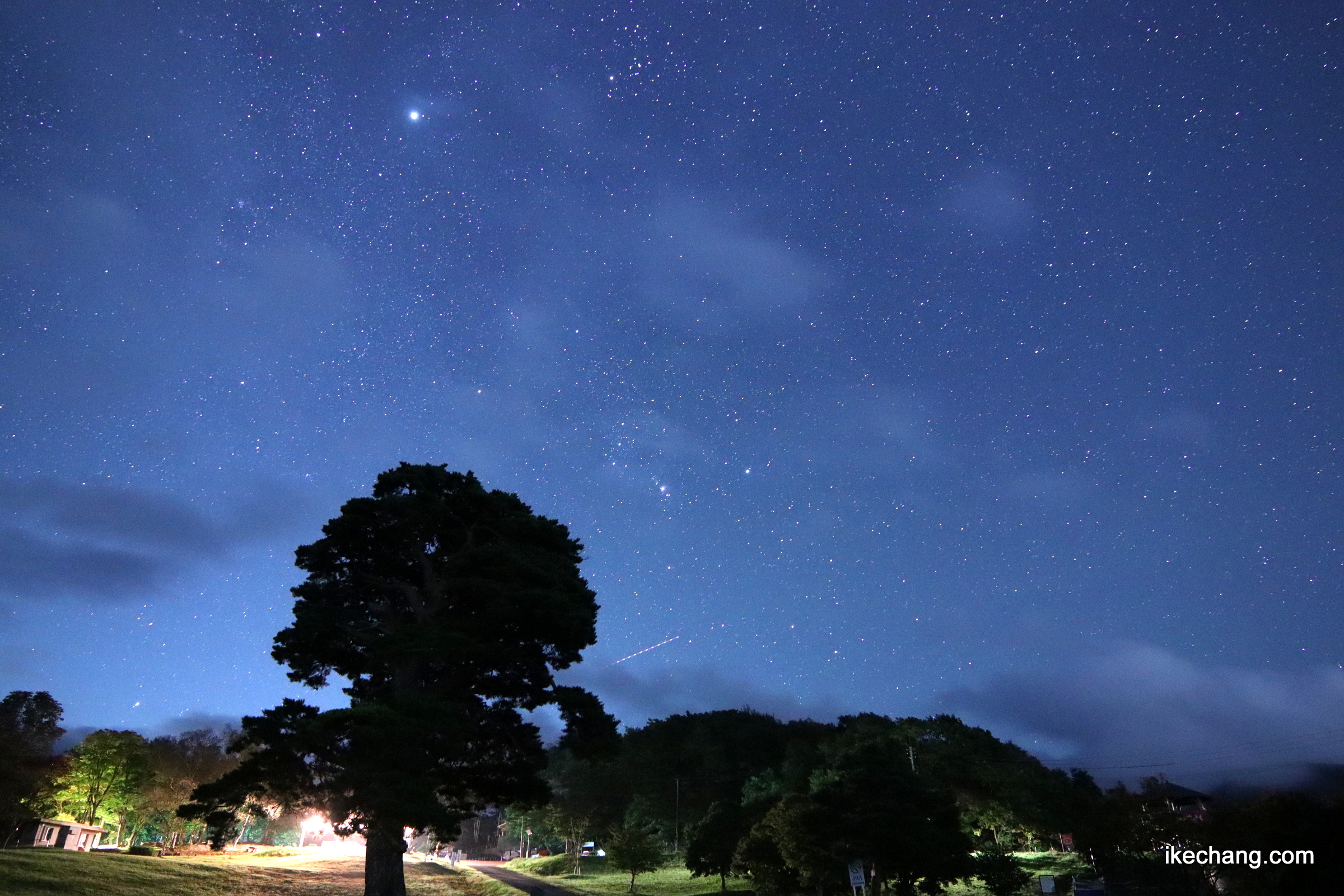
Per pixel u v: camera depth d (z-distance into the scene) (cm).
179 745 6506
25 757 4725
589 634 2811
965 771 6975
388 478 2975
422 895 4262
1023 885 4162
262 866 4397
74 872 3008
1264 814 3328
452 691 2694
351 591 2888
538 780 2834
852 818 3253
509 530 2994
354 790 2178
